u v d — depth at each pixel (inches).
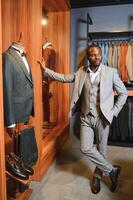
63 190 88.9
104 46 147.7
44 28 147.0
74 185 93.0
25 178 72.3
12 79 68.9
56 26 148.9
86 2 156.9
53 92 151.4
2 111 58.6
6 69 65.9
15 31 91.0
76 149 137.2
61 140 139.2
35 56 91.1
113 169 86.6
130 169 107.1
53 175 101.9
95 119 82.5
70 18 160.7
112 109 81.3
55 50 150.3
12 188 83.0
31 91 79.4
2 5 90.1
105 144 85.4
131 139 145.3
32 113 82.7
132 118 139.9
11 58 69.5
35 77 92.0
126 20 155.6
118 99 82.7
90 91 81.2
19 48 78.1
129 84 148.2
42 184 93.6
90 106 82.1
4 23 90.9
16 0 89.7
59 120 156.9
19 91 71.7
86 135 84.1
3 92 64.9
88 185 93.0
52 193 86.7
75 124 169.2
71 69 168.1
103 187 91.2
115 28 158.2
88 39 152.8
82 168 109.5
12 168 71.1
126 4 154.3
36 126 93.9
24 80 74.2
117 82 81.7
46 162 105.7
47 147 109.6
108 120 78.5
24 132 76.3
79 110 89.4
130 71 143.5
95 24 161.0
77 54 166.2
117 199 82.6
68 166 111.7
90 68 82.4
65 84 153.7
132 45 143.3
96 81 80.3
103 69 80.8
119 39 155.6
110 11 157.5
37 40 90.7
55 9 143.4
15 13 90.4
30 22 89.9
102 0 153.6
